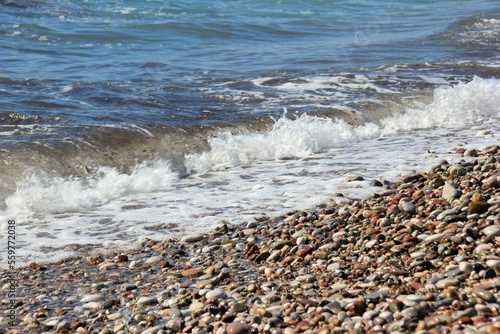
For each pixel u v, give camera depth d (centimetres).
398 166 912
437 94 1271
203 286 571
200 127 1038
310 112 1153
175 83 1373
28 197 792
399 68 1562
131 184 857
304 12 2778
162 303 546
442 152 977
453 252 571
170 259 646
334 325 467
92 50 1834
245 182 879
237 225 727
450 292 480
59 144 915
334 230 680
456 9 2911
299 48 1917
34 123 1014
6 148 876
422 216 683
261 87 1350
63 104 1147
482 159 887
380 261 580
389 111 1210
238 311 511
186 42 2036
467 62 1633
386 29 2334
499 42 1969
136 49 1877
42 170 852
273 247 648
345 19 2606
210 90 1314
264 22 2416
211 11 2677
